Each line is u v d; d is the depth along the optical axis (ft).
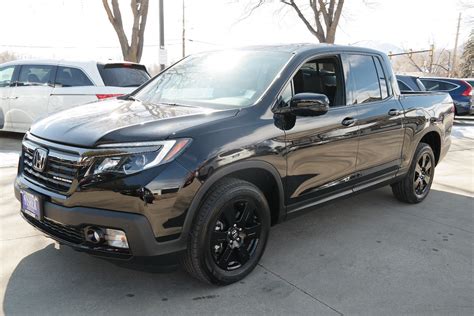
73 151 8.91
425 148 17.19
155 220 8.67
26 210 10.06
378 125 14.07
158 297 9.75
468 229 14.80
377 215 16.01
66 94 26.22
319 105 10.56
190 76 13.12
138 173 8.55
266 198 11.53
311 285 10.57
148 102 12.07
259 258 10.99
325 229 14.40
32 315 8.87
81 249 8.98
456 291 10.53
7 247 11.88
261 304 9.64
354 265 11.75
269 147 10.41
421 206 17.34
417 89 37.96
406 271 11.50
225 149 9.49
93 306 9.30
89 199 8.70
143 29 46.34
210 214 9.45
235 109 10.46
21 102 27.86
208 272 9.81
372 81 14.48
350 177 13.37
